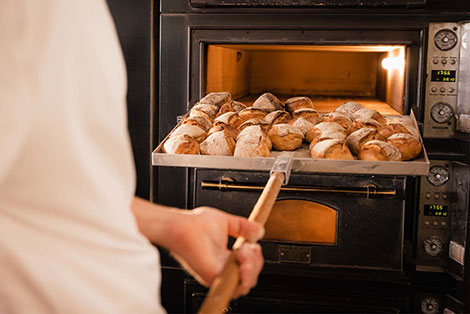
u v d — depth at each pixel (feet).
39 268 1.66
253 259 2.11
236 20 6.15
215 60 7.02
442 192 6.05
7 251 1.64
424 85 6.02
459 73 5.94
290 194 5.87
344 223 5.89
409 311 6.14
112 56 1.77
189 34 6.23
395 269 5.91
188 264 2.36
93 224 1.72
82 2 1.67
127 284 1.81
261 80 10.45
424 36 5.93
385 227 5.86
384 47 6.83
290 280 6.05
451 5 5.87
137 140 6.41
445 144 6.02
